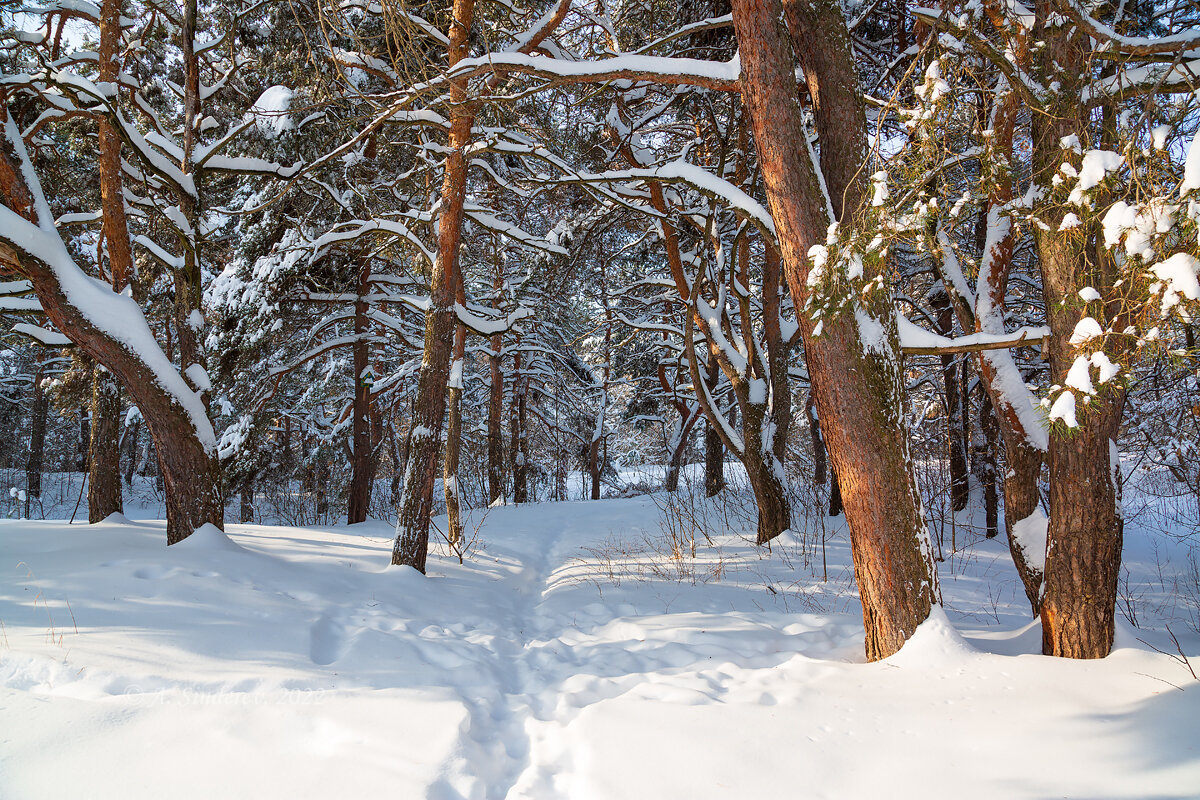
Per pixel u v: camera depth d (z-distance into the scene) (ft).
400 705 12.59
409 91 20.29
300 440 80.94
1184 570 29.58
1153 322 9.01
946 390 41.04
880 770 9.93
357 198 38.88
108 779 9.60
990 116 20.03
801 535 33.30
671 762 10.49
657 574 27.89
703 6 32.50
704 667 16.05
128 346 23.02
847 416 15.30
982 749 10.29
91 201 41.88
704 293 37.96
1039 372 36.63
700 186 19.08
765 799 9.41
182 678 13.44
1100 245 13.04
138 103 32.27
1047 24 14.79
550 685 15.58
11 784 9.31
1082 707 11.36
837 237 12.09
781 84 15.30
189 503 24.61
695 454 117.70
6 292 25.09
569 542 40.50
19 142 22.76
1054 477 14.70
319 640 17.43
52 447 102.06
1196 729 10.10
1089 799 8.79
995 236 18.84
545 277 45.14
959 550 33.30
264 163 31.71
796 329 35.88
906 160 11.99
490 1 29.76
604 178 21.25
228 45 35.42
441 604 23.26
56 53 32.17
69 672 13.10
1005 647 16.69
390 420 75.10
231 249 50.72
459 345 36.58
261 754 10.54
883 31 37.01
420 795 9.46
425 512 27.32
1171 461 34.17
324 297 47.96
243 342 41.75
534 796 10.03
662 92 36.68
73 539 24.79
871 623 15.69
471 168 36.19
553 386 89.30
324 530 37.58
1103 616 14.05
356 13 34.45
